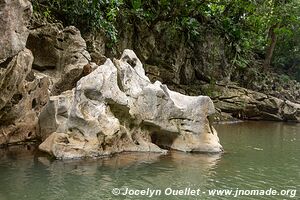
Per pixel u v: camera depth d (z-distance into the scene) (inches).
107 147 521.0
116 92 537.6
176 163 502.6
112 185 394.6
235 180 440.1
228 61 1325.0
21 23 513.0
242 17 1315.2
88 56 725.9
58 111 537.3
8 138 552.7
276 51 1712.6
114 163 478.9
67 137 497.4
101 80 521.0
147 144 569.0
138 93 589.0
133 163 487.2
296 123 1202.0
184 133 598.2
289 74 1744.6
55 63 708.7
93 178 413.4
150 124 585.3
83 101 510.9
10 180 393.1
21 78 547.5
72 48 717.3
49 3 796.6
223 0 1183.6
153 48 1097.4
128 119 562.6
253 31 1352.1
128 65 605.9
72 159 481.7
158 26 1119.0
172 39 1145.4
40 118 565.9
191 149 586.9
